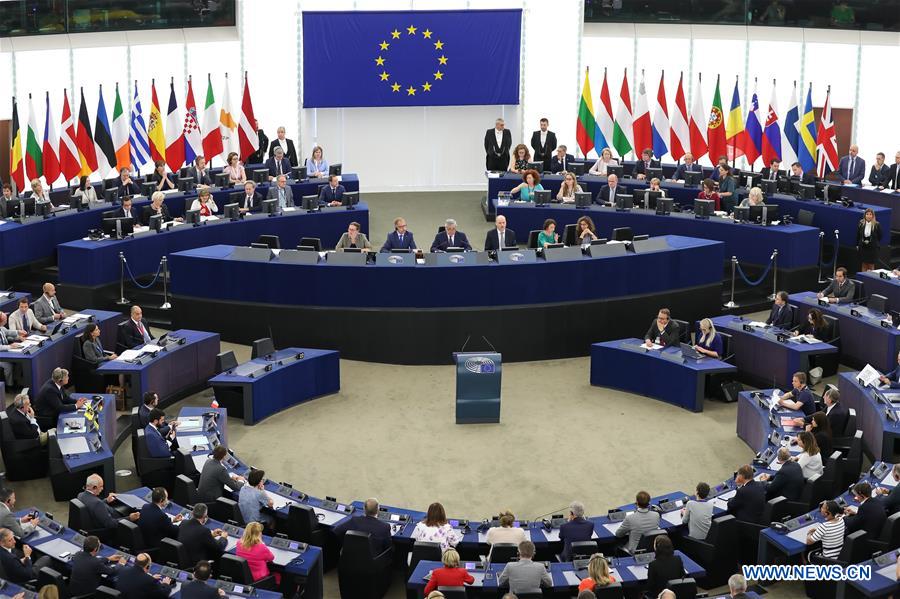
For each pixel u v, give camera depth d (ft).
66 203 85.15
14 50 89.10
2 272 71.97
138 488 49.80
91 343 59.52
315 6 98.89
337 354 61.82
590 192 88.43
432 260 65.98
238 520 43.62
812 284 75.72
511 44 98.63
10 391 57.21
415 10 97.30
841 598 39.55
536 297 66.69
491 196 89.56
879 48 98.99
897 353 60.64
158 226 74.64
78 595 38.14
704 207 78.13
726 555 42.32
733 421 58.49
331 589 43.16
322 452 54.49
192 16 94.22
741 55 101.04
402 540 42.96
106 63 94.53
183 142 90.74
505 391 62.64
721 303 71.51
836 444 51.01
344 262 66.08
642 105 93.20
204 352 61.62
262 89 98.78
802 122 90.58
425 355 66.49
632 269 68.08
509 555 40.04
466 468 52.95
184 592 36.42
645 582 38.75
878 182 85.51
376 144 101.71
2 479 49.70
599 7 98.48
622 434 56.85
